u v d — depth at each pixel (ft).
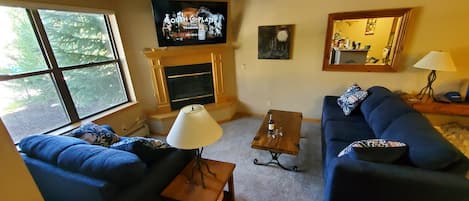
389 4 9.48
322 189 7.20
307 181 7.60
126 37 10.52
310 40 11.23
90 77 9.50
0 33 6.66
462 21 8.82
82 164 4.56
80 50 9.04
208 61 12.44
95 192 4.25
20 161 3.21
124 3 10.09
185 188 5.09
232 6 11.93
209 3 10.94
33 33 7.43
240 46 12.71
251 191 7.20
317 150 9.52
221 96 13.28
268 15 11.50
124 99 11.28
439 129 9.44
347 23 10.29
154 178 5.08
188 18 10.84
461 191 4.13
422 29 9.37
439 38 9.30
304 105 12.74
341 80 11.44
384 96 8.50
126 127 10.84
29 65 7.41
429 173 4.50
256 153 9.47
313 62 11.60
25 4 6.79
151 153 5.34
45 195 5.43
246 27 12.14
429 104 9.32
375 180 4.66
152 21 10.71
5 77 6.73
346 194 5.07
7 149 3.04
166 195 4.90
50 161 4.96
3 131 2.97
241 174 8.07
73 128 8.43
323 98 12.16
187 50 11.43
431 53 8.86
